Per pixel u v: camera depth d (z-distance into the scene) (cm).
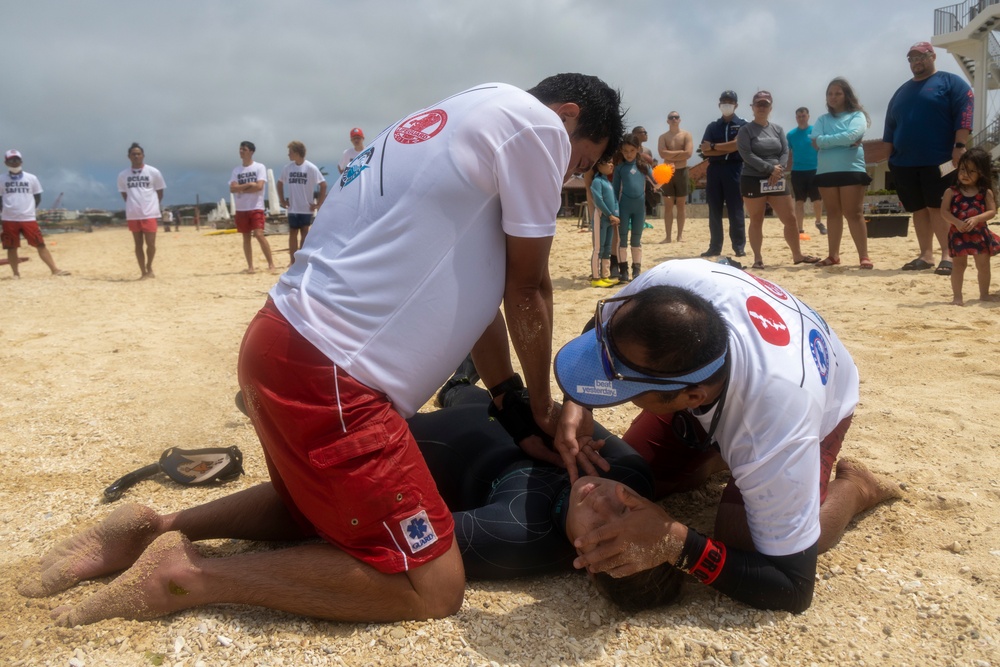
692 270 229
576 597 237
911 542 261
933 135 729
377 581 212
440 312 214
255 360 213
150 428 388
